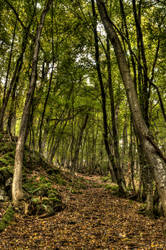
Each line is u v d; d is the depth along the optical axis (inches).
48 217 289.3
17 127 1113.4
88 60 514.6
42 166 580.1
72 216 303.0
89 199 461.7
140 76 382.0
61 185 533.3
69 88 664.4
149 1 354.0
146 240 211.8
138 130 168.9
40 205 302.7
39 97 527.8
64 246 196.4
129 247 191.0
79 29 530.6
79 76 572.1
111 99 540.7
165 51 409.1
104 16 206.7
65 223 267.4
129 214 335.3
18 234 226.5
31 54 493.4
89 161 1565.0
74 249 189.8
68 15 573.3
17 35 569.3
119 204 422.0
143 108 366.0
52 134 832.3
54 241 208.4
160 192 143.7
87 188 689.6
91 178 1141.7
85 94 641.6
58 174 628.4
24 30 482.0
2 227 236.8
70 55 542.0
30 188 387.9
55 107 658.8
